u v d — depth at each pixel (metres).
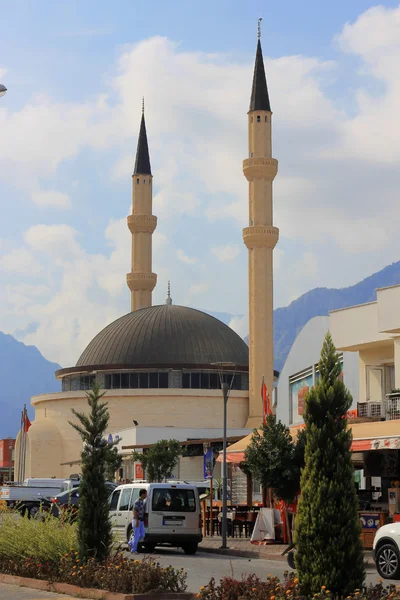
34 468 90.44
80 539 22.02
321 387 16.36
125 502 34.28
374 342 38.84
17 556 23.38
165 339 92.62
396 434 29.91
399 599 14.75
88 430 22.73
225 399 36.25
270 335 83.19
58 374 96.12
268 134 83.81
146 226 104.38
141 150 106.56
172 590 18.78
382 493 35.66
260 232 82.62
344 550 15.60
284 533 35.16
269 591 15.95
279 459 32.62
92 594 18.89
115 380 90.94
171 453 56.88
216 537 40.88
